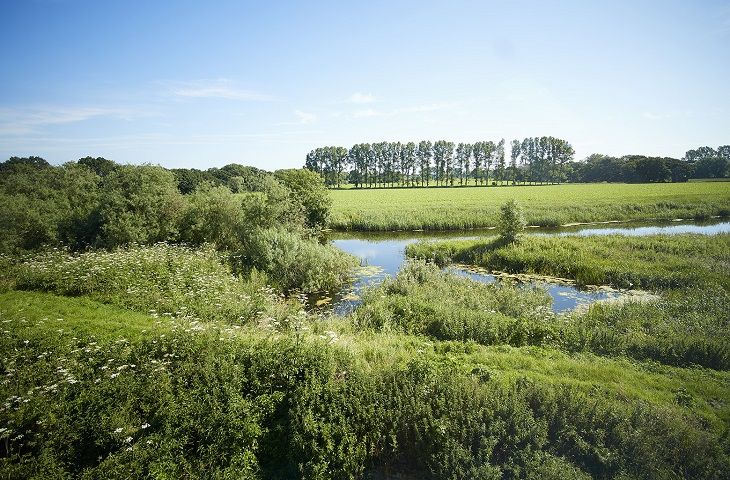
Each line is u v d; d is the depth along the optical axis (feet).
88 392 27.02
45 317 39.91
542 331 39.81
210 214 82.33
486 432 23.15
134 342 34.06
